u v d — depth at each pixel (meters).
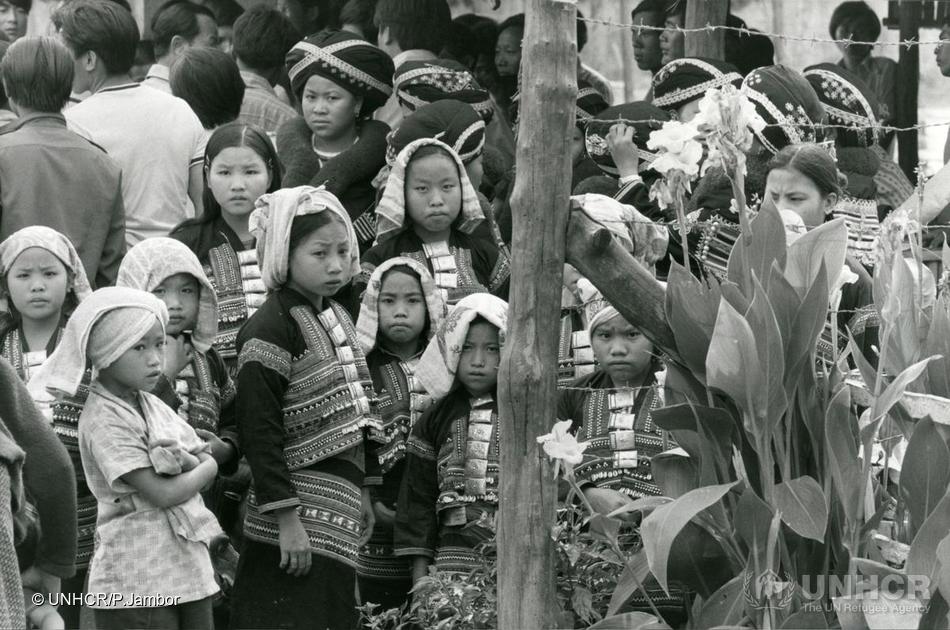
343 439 5.73
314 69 7.50
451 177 6.58
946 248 5.25
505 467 4.74
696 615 4.76
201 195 7.45
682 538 4.58
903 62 9.62
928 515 4.51
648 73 9.88
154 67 8.90
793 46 9.87
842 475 4.49
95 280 6.73
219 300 6.47
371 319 6.38
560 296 4.75
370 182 7.25
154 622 5.23
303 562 5.63
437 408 6.02
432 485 5.99
